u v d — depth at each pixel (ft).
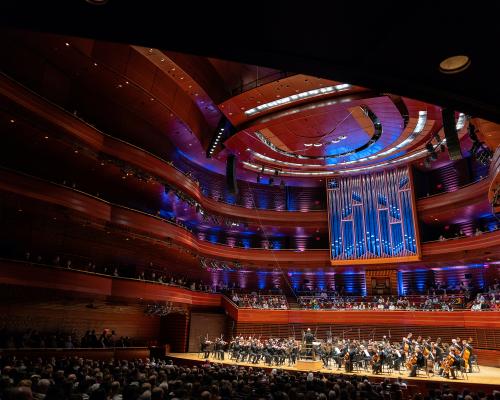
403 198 94.99
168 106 66.64
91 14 10.22
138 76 60.59
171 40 11.07
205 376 31.01
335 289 102.47
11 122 47.88
